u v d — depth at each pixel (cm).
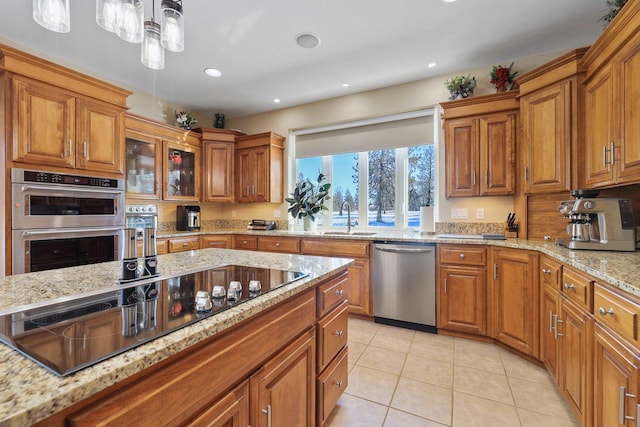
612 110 172
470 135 275
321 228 400
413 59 282
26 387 46
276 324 101
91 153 258
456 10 214
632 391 104
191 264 148
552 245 213
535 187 234
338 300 152
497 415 159
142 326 71
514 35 245
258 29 236
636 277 114
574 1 205
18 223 214
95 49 266
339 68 300
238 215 459
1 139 211
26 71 220
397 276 280
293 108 409
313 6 210
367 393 178
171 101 391
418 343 246
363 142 363
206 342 74
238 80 328
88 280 116
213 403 76
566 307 163
